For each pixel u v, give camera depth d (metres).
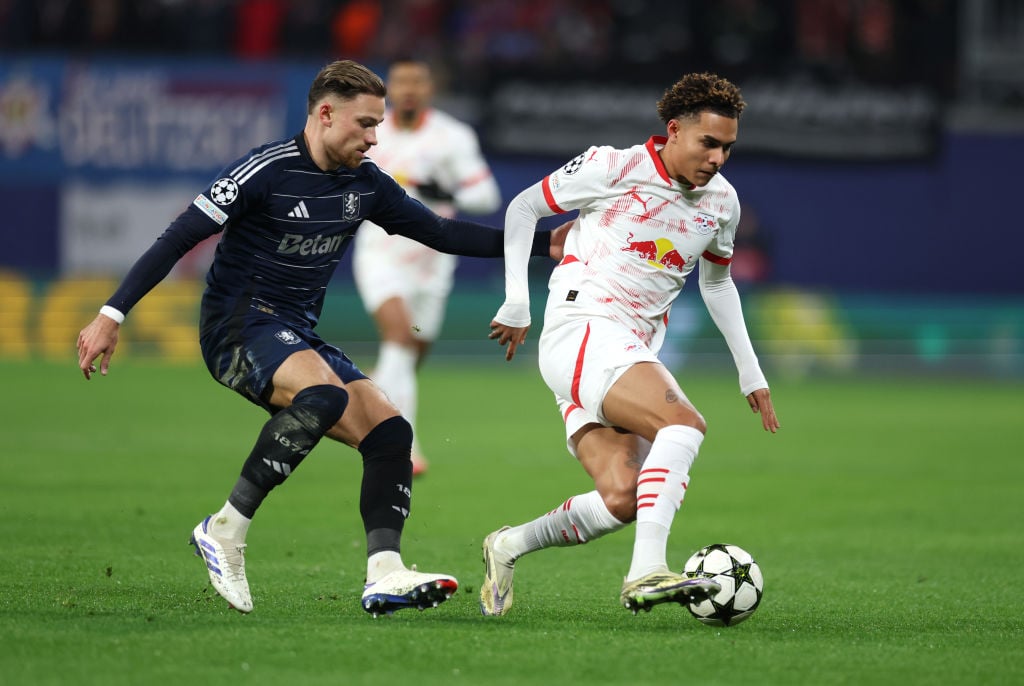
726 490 33.06
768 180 71.94
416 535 25.84
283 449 16.73
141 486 30.78
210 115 70.56
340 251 18.12
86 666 13.96
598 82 70.88
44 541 23.31
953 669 14.80
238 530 16.94
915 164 71.94
